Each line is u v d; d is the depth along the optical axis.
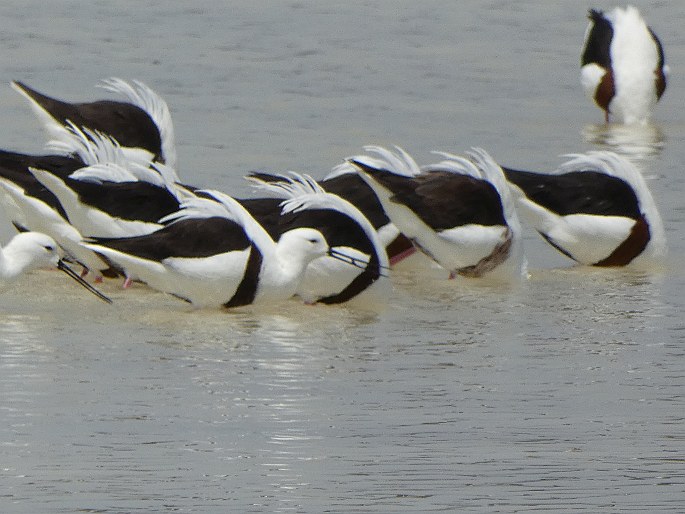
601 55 26.36
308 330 14.53
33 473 10.24
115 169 15.92
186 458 10.63
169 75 27.58
